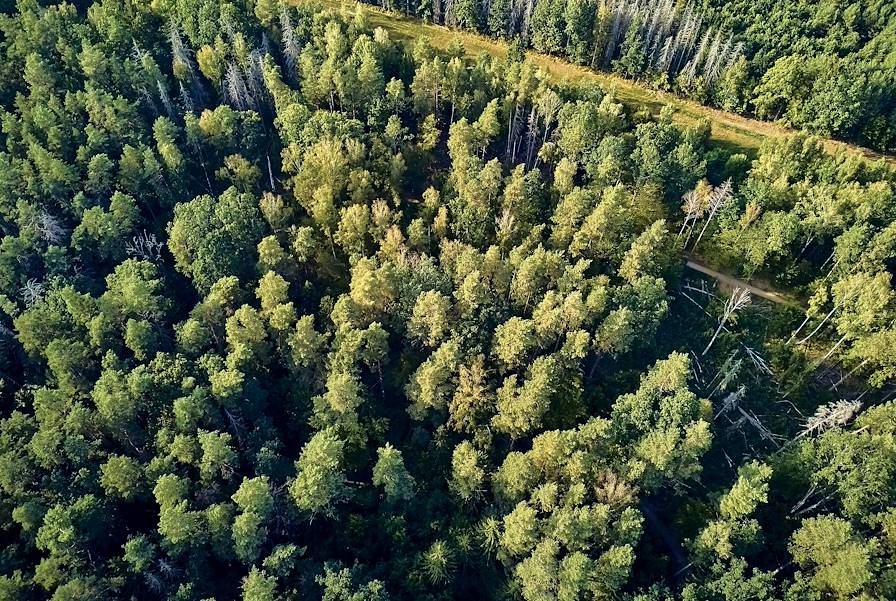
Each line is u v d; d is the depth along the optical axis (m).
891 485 83.50
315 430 102.19
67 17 160.25
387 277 109.25
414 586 85.75
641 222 124.06
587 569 77.88
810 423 99.06
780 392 111.38
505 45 170.50
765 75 144.75
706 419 99.62
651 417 93.81
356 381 100.50
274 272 111.00
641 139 129.50
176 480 86.88
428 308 103.62
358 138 135.75
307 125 132.50
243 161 132.00
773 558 86.06
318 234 129.12
